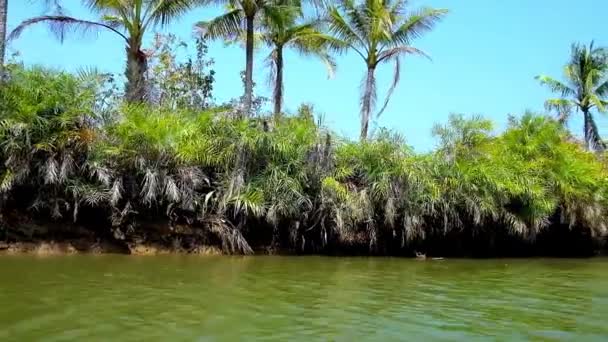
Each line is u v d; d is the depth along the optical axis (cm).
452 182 2111
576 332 903
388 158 2014
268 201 1833
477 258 2183
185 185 1756
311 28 2586
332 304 1059
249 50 2173
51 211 1638
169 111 1892
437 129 2297
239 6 2250
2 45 1691
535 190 2222
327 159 1927
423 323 927
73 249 1675
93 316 890
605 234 2617
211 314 935
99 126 1680
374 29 2662
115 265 1446
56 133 1600
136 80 2038
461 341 823
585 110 3997
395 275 1517
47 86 1619
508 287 1375
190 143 1742
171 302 1016
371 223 1992
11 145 1544
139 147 1697
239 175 1806
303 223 1930
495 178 2156
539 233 2416
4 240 1616
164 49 2619
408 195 2011
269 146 1848
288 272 1475
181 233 1806
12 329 800
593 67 3972
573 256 2517
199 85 2552
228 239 1833
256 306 1014
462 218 2203
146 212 1778
